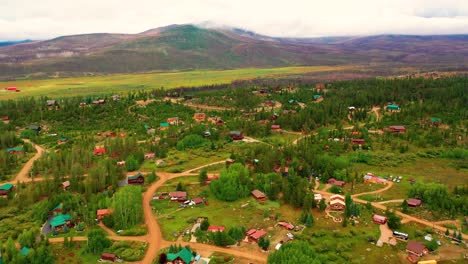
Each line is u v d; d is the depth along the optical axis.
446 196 141.75
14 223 134.75
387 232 122.62
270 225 127.50
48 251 111.50
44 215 138.00
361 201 146.38
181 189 158.38
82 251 115.12
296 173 169.12
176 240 120.56
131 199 136.38
